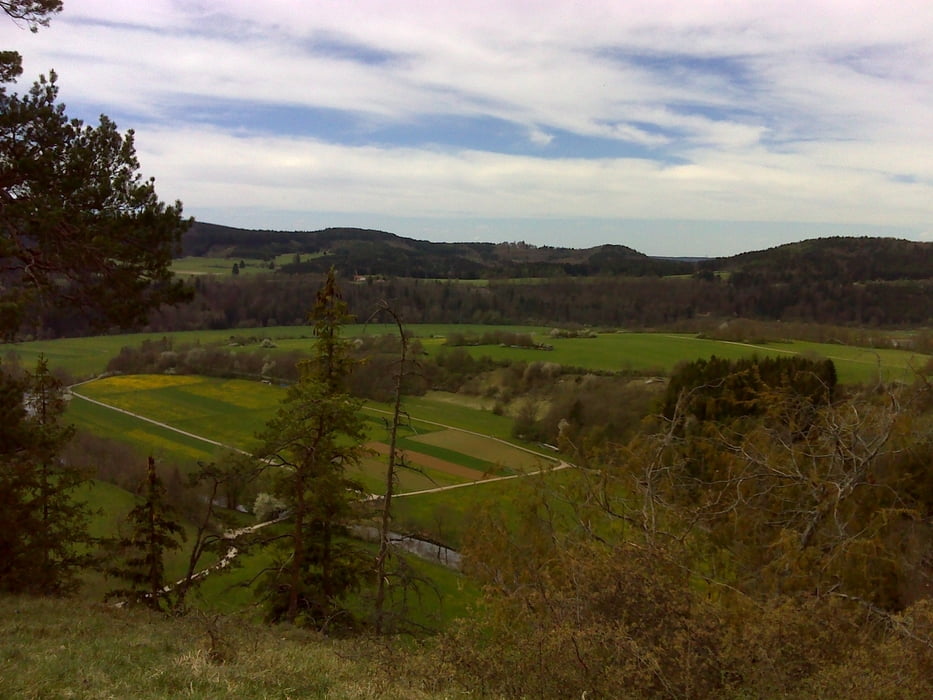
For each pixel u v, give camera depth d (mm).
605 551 7516
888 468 10672
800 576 8562
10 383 11836
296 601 13453
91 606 10406
